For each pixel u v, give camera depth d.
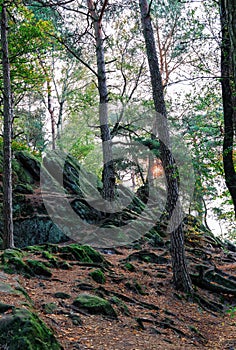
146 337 6.44
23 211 13.27
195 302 9.70
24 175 15.76
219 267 13.33
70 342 5.27
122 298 8.27
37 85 18.39
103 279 8.96
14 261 7.99
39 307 6.21
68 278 8.34
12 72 16.52
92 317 6.55
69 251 10.26
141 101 14.88
